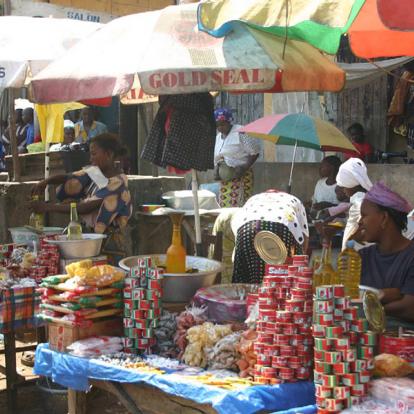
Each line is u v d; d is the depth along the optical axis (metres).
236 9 3.10
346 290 3.19
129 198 5.30
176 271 3.71
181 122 4.62
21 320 4.36
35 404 4.86
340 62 8.76
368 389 2.64
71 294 3.35
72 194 5.35
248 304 3.26
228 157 8.48
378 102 9.41
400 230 3.38
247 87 3.37
